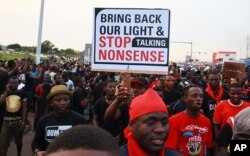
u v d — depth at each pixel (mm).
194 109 4637
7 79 9961
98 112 6441
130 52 5152
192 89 4648
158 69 5102
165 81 8914
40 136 4926
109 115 4898
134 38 5137
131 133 2943
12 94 8422
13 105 8328
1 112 8727
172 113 6426
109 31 5184
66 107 4902
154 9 5086
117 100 4840
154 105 2826
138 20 5121
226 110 6008
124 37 5152
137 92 5594
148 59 5121
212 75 7574
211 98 7547
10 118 8359
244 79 12430
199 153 4648
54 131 4871
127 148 2930
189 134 4625
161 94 7453
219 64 46875
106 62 5195
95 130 1344
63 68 27328
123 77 5066
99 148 1249
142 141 2848
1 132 8453
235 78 11188
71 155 1224
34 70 18609
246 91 10555
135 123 2877
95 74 19953
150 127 2824
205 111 7543
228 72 11250
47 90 9930
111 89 6320
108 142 1280
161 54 5090
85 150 1234
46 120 4922
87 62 32344
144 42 5125
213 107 7512
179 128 4605
